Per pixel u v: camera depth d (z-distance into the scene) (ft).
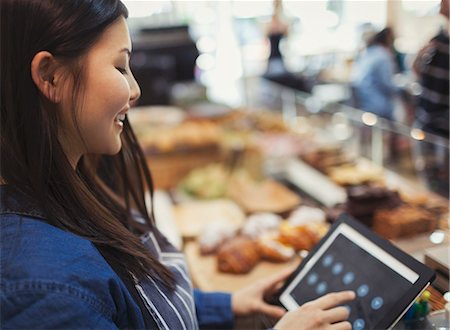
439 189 4.67
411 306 2.77
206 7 12.09
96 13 2.22
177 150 8.04
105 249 2.41
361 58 9.00
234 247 4.84
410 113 7.45
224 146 8.02
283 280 3.56
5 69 2.16
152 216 3.41
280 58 10.88
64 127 2.33
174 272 3.05
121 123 2.47
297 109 7.91
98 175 3.19
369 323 2.71
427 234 3.80
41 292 1.94
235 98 11.19
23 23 2.12
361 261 3.05
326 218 4.99
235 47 12.38
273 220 5.39
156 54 11.73
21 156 2.23
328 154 6.49
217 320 3.47
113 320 2.20
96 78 2.25
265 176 7.08
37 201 2.26
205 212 6.24
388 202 4.56
